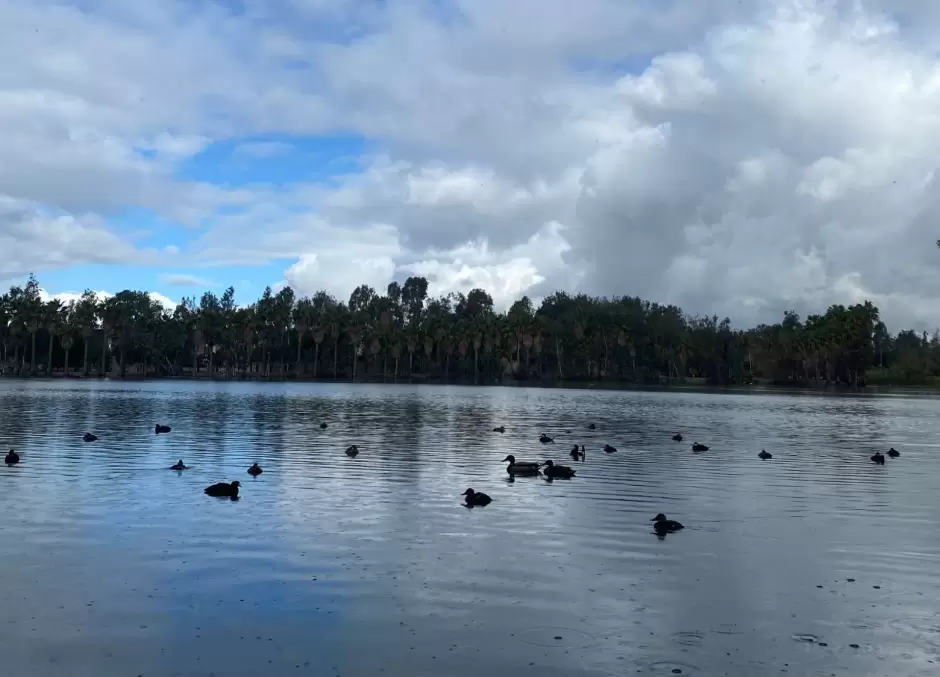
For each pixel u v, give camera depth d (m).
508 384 197.88
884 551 20.53
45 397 91.56
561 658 13.31
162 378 191.88
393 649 13.59
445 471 34.06
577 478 32.78
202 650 13.50
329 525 22.52
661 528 22.48
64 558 18.77
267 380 188.00
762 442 52.06
